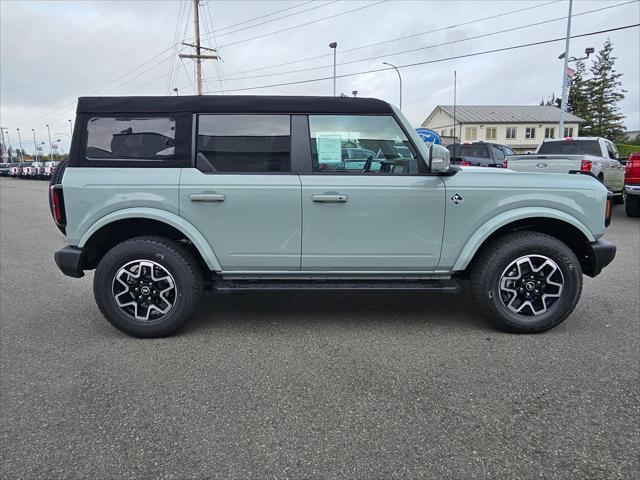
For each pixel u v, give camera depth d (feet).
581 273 12.48
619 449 7.76
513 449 7.79
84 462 7.53
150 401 9.37
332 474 7.22
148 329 12.47
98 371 10.71
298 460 7.55
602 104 211.20
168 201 12.07
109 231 12.82
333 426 8.47
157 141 12.26
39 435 8.26
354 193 12.15
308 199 12.14
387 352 11.66
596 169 34.22
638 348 11.76
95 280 12.32
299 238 12.35
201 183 12.06
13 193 76.23
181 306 12.44
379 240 12.42
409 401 9.31
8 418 8.79
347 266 12.62
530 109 207.51
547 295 12.64
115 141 12.23
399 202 12.26
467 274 13.52
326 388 9.86
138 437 8.18
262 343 12.30
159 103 12.23
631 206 34.47
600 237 13.09
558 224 13.15
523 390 9.70
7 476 7.20
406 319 14.08
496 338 12.52
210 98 12.28
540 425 8.46
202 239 12.23
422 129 29.71
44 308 15.46
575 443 7.93
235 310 15.02
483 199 12.35
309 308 15.20
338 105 12.40
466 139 195.21
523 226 13.28
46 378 10.39
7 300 16.37
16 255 24.85
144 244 12.23
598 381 10.06
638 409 8.95
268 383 10.09
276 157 12.35
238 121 12.28
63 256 12.17
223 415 8.86
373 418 8.71
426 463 7.45
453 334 12.84
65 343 12.39
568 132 195.31
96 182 11.98
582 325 13.39
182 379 10.29
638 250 23.50
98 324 13.85
